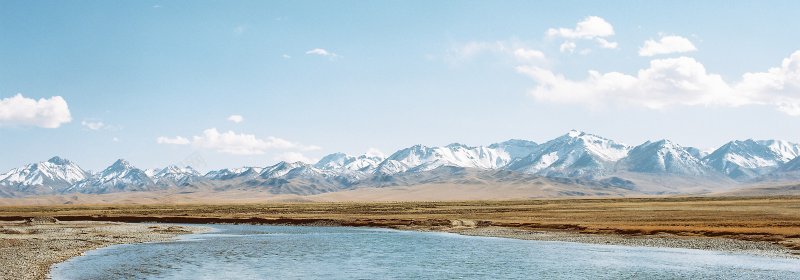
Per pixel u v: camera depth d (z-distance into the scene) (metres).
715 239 83.31
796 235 80.56
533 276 54.34
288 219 145.00
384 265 61.59
